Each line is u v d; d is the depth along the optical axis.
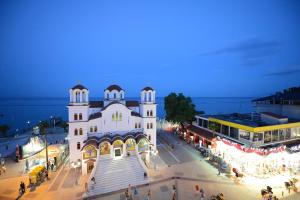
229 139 47.72
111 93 52.00
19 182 35.62
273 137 44.22
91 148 39.28
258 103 66.94
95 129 44.41
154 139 49.03
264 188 33.94
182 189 33.44
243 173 37.81
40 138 60.69
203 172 39.94
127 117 46.88
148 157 43.66
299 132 48.09
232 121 49.28
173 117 64.94
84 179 36.53
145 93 49.59
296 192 32.56
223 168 41.09
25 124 120.62
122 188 34.06
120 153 42.47
